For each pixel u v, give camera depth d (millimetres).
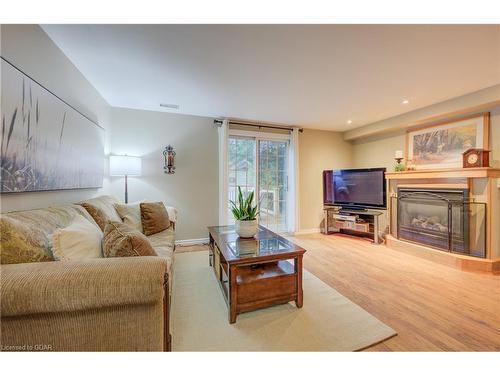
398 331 1467
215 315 1659
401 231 3383
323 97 2773
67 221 1352
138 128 3264
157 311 938
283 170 4387
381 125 3812
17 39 1313
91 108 2391
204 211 3660
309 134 4492
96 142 2461
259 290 1646
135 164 2914
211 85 2439
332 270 2514
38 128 1440
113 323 897
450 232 2754
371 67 2043
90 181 2293
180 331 1469
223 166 3633
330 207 4484
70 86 1931
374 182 3783
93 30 1535
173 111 3373
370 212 3744
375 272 2451
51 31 1546
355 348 1314
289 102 2965
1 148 1148
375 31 1544
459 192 2688
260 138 4117
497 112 2586
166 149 3404
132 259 964
